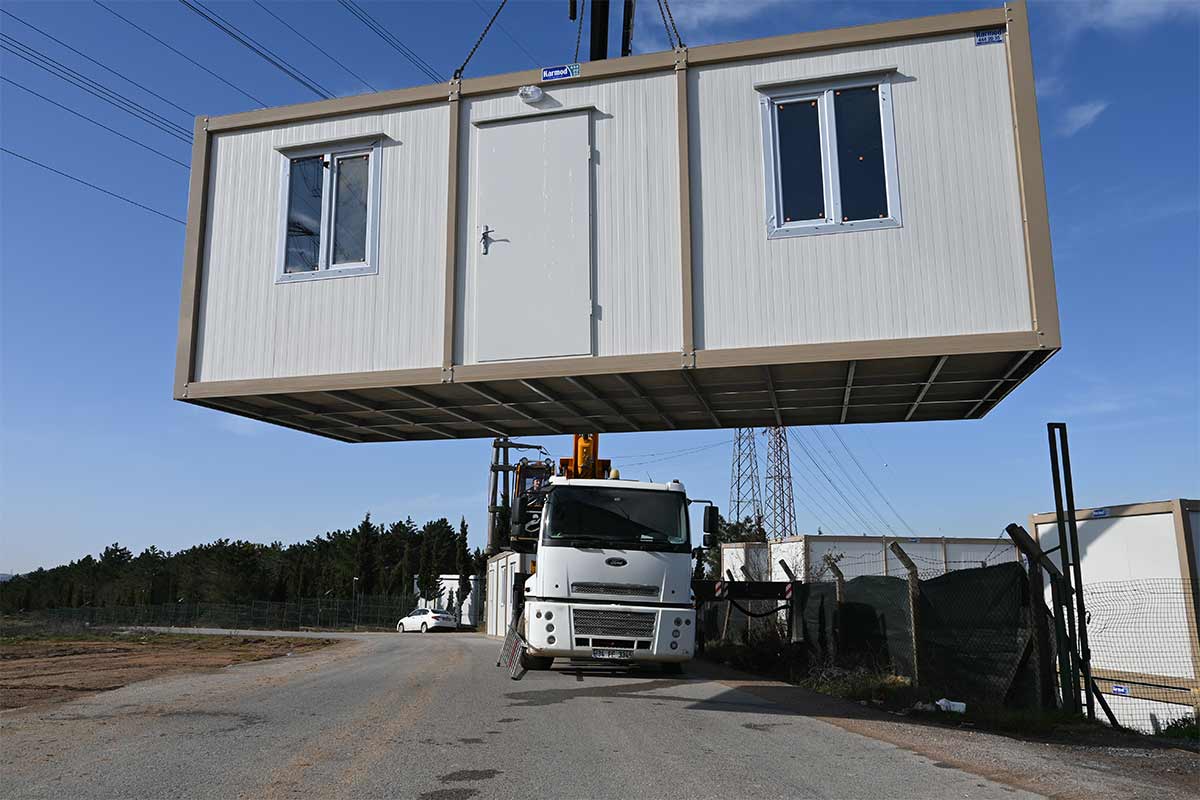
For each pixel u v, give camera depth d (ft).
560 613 38.09
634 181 28.60
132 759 21.58
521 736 25.03
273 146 31.99
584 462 52.13
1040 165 26.14
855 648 44.45
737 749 23.38
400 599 217.77
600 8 50.52
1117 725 29.94
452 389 30.42
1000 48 27.07
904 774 20.26
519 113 29.76
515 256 29.14
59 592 274.57
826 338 26.63
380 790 18.34
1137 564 36.58
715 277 27.61
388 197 30.58
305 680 42.09
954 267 26.22
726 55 28.35
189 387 31.07
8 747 23.30
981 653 32.96
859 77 27.48
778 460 163.02
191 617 204.03
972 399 32.81
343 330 30.27
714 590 55.31
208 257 31.96
